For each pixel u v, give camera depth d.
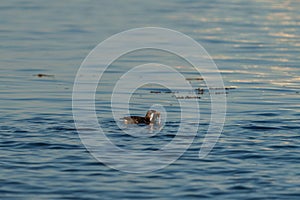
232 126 56.50
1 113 61.22
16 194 40.00
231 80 79.81
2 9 137.00
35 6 143.25
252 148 49.56
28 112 61.91
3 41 102.81
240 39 106.94
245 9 140.75
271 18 129.12
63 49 97.62
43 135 52.34
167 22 122.00
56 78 79.94
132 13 133.62
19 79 79.12
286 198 39.78
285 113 62.66
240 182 42.34
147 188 41.22
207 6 145.12
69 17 128.25
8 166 44.75
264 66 87.81
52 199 39.34
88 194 40.16
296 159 47.03
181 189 41.09
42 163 45.53
